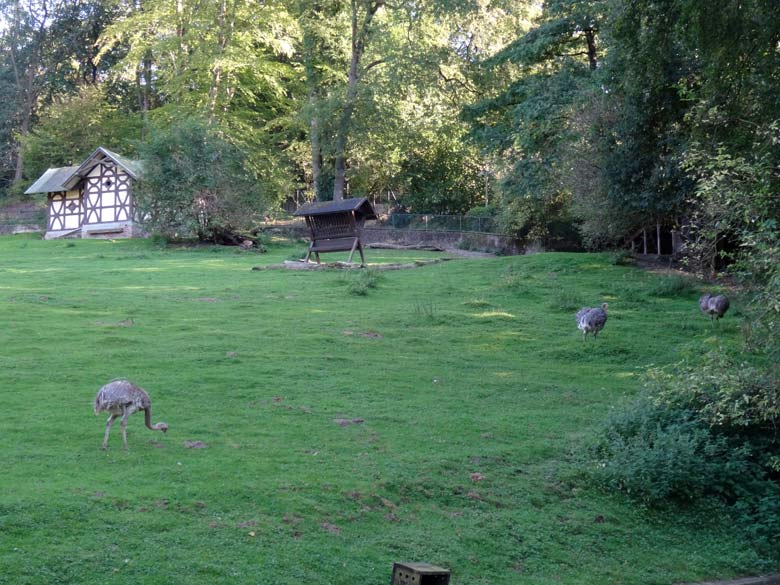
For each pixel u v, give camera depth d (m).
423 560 11.00
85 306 25.33
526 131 38.22
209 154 45.97
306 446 14.15
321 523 11.41
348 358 20.28
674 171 28.59
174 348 20.09
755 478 15.03
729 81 20.94
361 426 15.46
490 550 11.68
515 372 20.25
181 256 42.09
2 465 11.96
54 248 46.75
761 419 15.22
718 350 16.20
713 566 12.48
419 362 20.53
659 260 35.03
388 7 51.84
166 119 57.97
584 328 22.66
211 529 10.70
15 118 80.00
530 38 38.88
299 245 49.38
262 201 47.47
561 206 47.50
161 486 11.72
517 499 13.29
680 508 14.01
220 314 24.91
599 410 17.66
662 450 14.42
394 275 34.38
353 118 52.84
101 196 56.72
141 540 10.16
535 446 15.29
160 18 56.94
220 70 56.66
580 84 34.38
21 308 24.34
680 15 20.62
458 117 45.25
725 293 28.61
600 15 32.22
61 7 80.06
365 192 63.94
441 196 61.69
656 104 28.12
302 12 53.91
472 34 49.44
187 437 14.02
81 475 11.83
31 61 79.88
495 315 26.05
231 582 9.62
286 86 62.84
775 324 14.30
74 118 69.94
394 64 49.53
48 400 15.39
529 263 35.28
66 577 9.23
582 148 32.44
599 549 12.37
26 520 10.20
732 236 21.61
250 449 13.70
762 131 19.42
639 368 21.05
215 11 55.91
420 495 12.84
